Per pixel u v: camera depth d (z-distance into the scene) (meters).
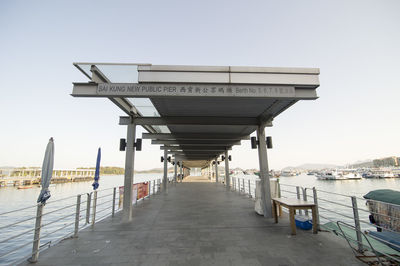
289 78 4.35
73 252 3.98
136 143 6.81
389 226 5.72
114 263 3.53
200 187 18.27
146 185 11.20
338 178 83.44
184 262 3.55
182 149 15.84
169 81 4.21
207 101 5.42
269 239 4.59
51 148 4.25
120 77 4.49
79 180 112.56
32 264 3.50
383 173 98.31
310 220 5.32
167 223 5.99
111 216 6.88
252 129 8.94
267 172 6.68
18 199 41.00
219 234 4.96
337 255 3.75
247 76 4.32
